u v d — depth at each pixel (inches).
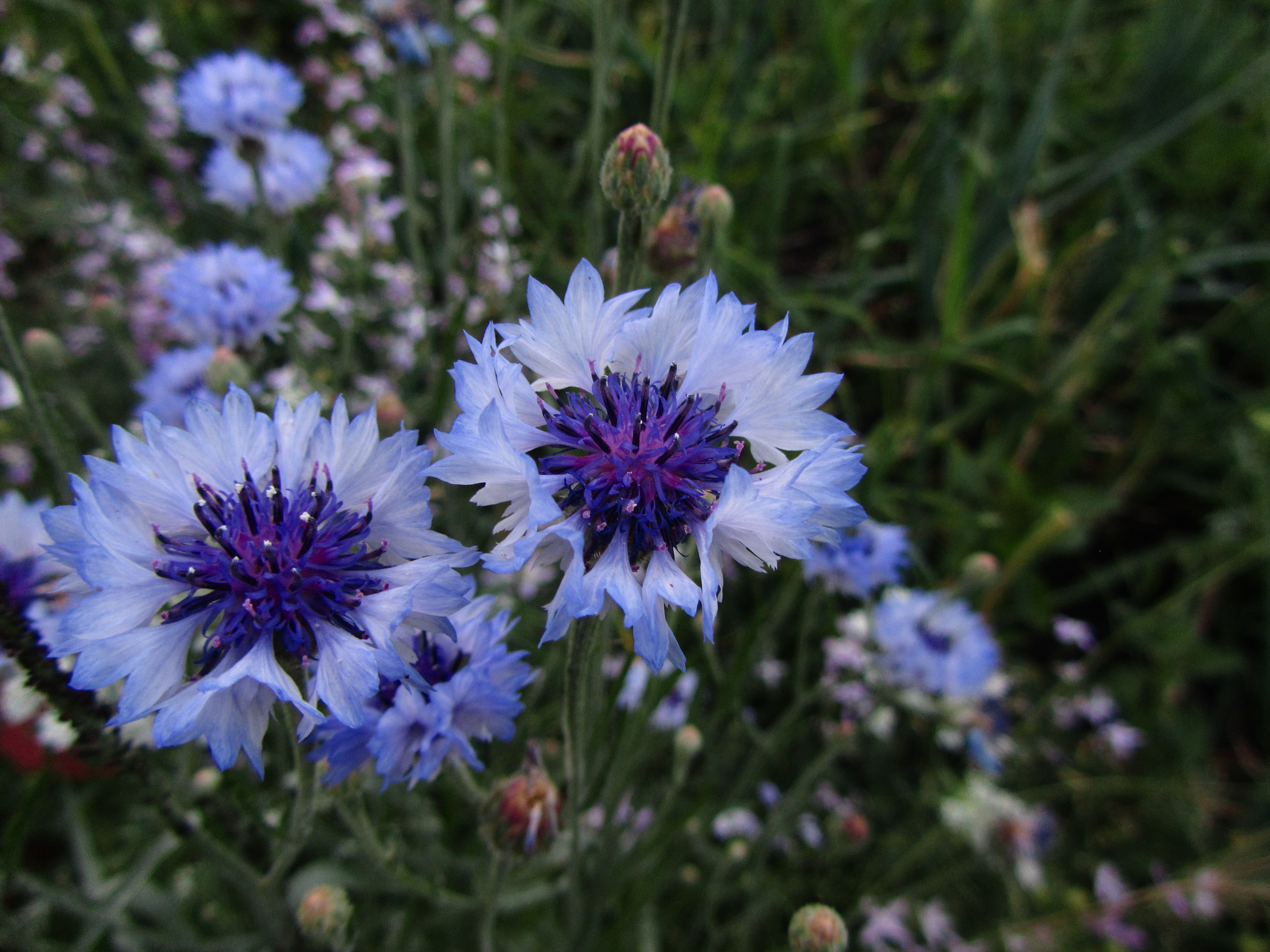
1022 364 15.3
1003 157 16.1
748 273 13.4
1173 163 17.8
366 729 5.0
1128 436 15.8
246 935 8.7
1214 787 13.4
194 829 6.0
